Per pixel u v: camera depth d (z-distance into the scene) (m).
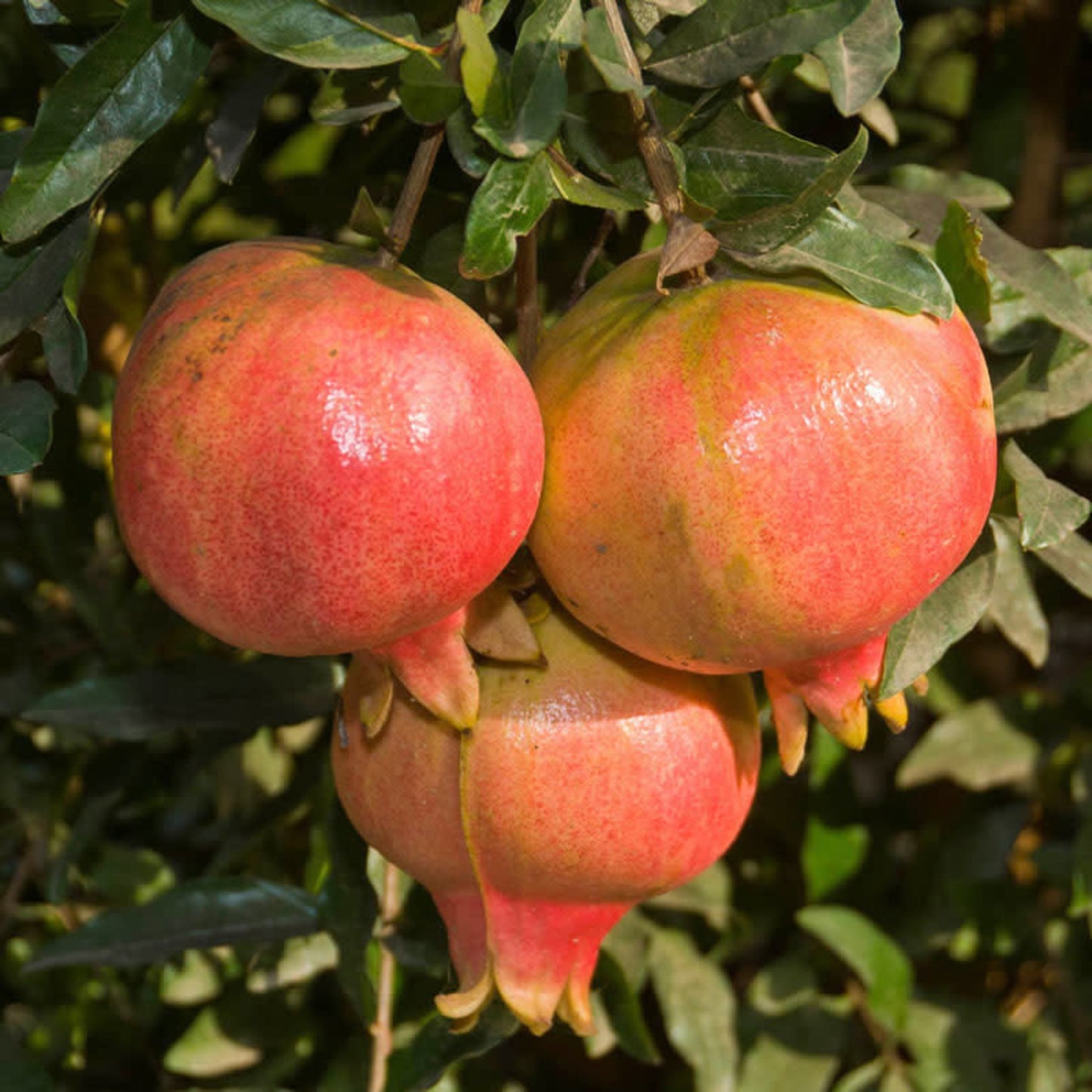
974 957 0.87
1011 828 0.85
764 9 0.56
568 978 0.61
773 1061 0.81
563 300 0.73
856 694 0.59
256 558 0.53
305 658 0.72
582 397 0.55
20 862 0.84
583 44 0.55
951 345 0.56
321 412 0.52
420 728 0.59
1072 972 0.82
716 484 0.54
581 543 0.56
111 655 0.79
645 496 0.54
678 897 0.81
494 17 0.57
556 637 0.58
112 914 0.71
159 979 0.81
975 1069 0.81
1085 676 0.83
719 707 0.59
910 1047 0.81
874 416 0.54
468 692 0.57
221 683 0.71
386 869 0.72
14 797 0.81
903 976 0.78
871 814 0.84
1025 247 0.64
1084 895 0.78
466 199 0.66
